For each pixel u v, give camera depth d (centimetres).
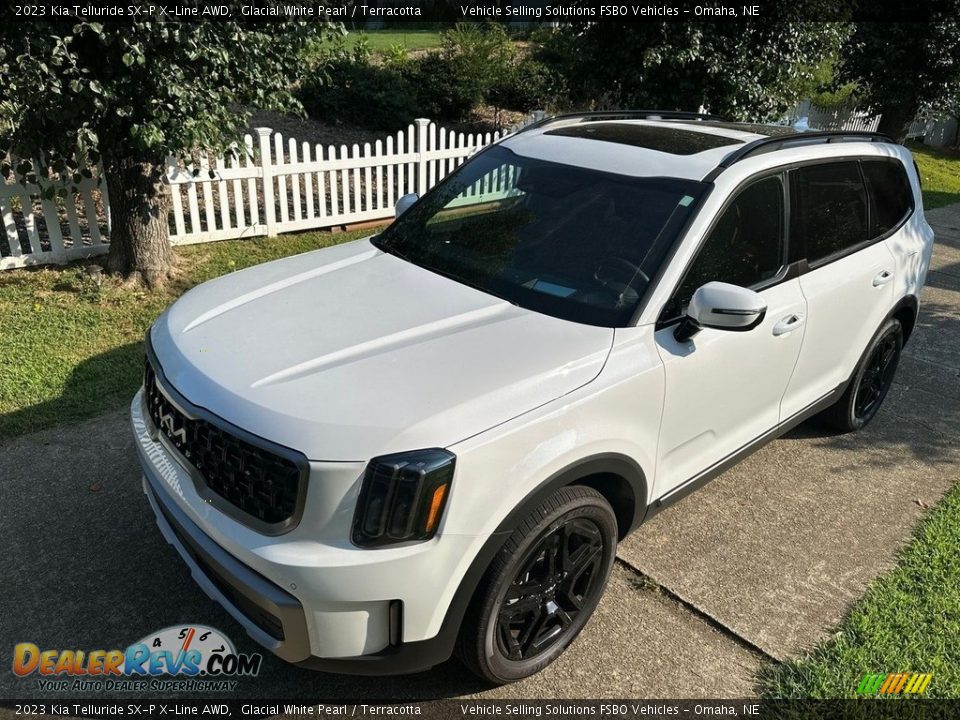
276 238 790
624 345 292
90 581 332
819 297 383
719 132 398
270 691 288
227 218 759
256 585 237
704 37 984
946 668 309
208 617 318
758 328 343
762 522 403
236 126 630
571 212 345
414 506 230
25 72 482
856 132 440
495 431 247
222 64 562
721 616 334
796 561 372
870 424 521
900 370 613
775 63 1023
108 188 617
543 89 1540
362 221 858
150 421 291
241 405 246
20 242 699
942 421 531
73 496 387
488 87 1477
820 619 335
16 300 594
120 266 640
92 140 517
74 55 491
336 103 1263
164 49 532
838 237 410
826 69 1608
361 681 294
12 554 344
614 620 329
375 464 229
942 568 370
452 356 271
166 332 299
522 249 339
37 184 618
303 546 232
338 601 232
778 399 390
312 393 246
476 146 940
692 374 314
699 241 318
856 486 443
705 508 412
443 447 236
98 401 476
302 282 335
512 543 259
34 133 528
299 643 240
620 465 291
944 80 1316
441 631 252
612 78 1062
